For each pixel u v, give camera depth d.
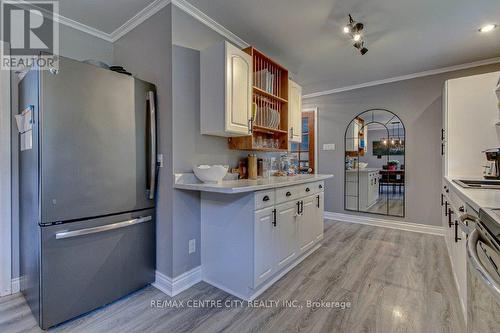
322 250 2.91
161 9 2.04
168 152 2.01
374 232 3.62
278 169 3.33
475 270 0.63
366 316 1.70
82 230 1.66
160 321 1.64
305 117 4.66
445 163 2.92
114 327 1.59
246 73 2.22
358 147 4.13
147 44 2.17
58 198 1.57
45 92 1.52
